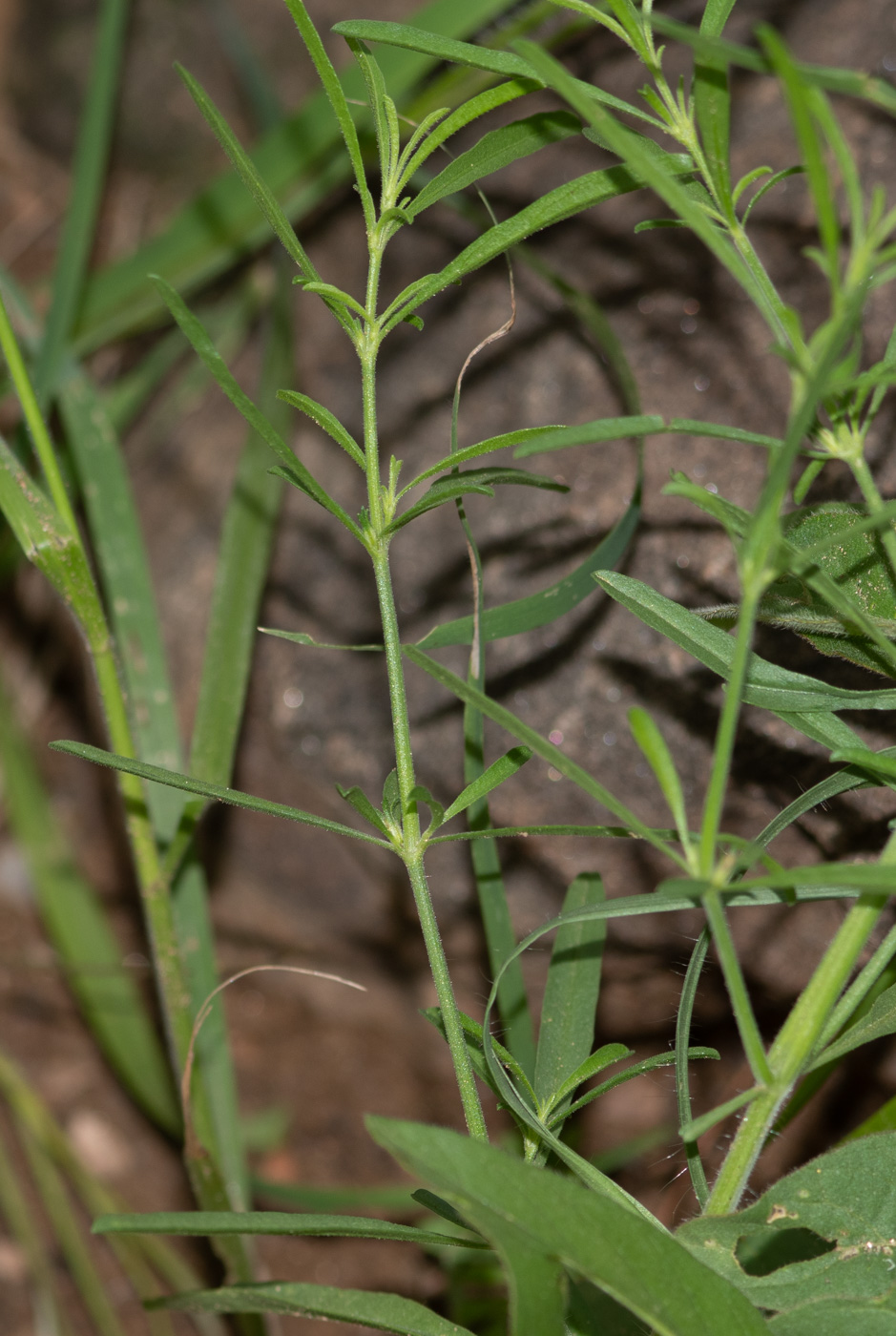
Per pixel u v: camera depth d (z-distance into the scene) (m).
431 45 0.44
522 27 0.70
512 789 0.61
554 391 0.66
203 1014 0.50
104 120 0.71
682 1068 0.45
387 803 0.46
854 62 0.59
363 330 0.45
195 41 1.02
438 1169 0.41
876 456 0.54
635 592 0.46
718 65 0.42
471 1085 0.45
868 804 0.53
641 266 0.65
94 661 0.52
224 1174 0.56
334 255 0.84
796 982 0.58
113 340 0.93
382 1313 0.46
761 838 0.46
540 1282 0.42
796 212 0.58
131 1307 0.77
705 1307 0.42
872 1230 0.44
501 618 0.50
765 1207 0.44
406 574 0.69
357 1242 0.80
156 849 0.53
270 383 0.72
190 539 0.88
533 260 0.56
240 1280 0.56
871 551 0.46
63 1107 0.89
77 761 1.02
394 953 0.81
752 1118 0.44
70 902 0.87
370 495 0.45
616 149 0.41
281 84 0.99
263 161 0.79
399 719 0.45
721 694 0.56
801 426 0.41
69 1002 0.95
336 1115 0.89
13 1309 0.78
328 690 0.73
